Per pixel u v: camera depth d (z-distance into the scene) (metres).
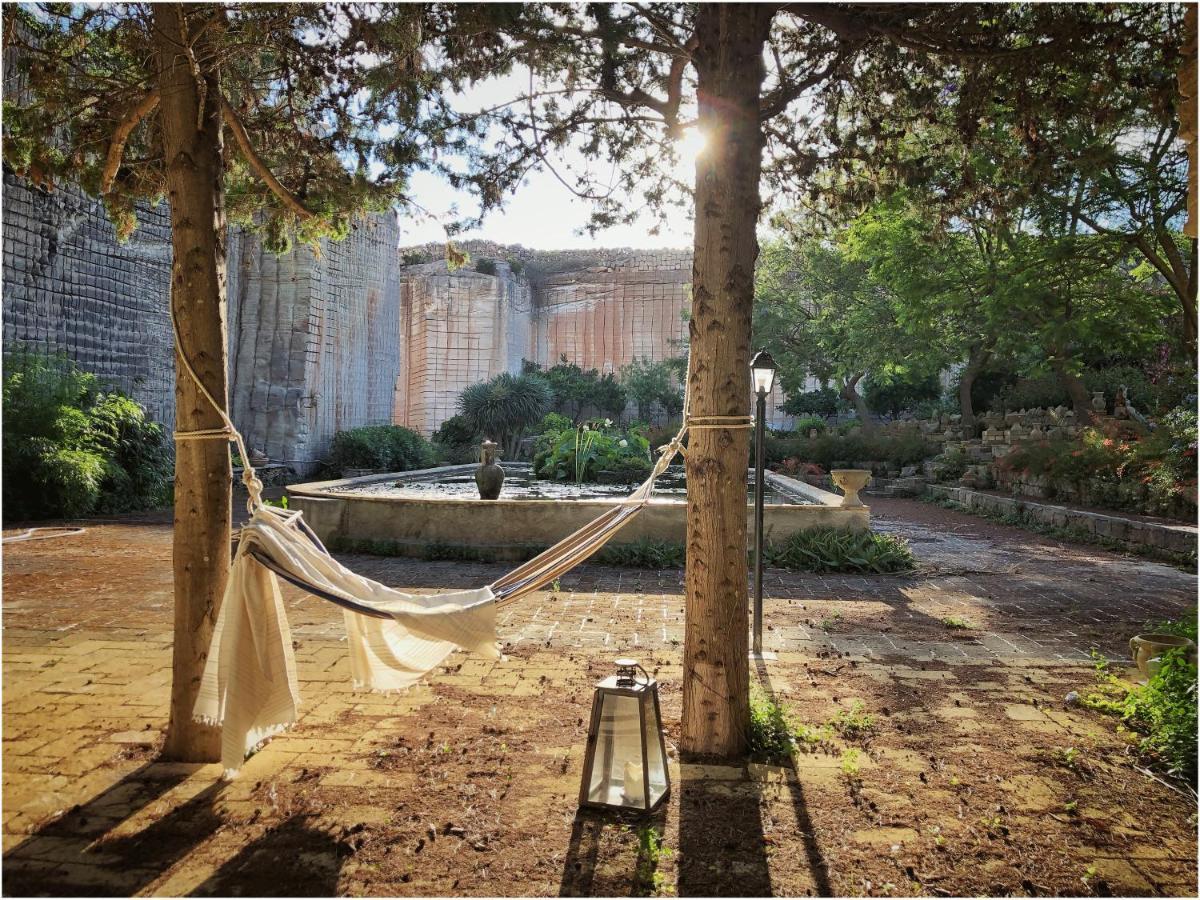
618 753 3.22
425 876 2.73
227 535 3.79
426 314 38.19
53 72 4.99
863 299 23.11
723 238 3.80
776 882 2.72
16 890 2.60
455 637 3.32
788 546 9.27
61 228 15.84
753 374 5.84
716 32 3.85
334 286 24.19
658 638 5.96
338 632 6.02
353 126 5.16
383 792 3.35
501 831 3.04
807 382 39.59
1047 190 11.91
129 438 15.40
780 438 27.95
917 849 2.95
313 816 3.14
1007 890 2.70
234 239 22.11
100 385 15.91
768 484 15.62
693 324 3.89
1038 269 13.29
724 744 3.77
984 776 3.58
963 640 6.04
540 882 2.70
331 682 4.81
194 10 3.74
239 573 3.30
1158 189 11.79
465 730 4.06
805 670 5.21
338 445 23.53
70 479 12.88
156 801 3.25
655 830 3.05
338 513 9.73
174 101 3.71
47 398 13.49
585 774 3.24
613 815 3.17
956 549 11.05
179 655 3.66
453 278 38.16
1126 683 4.85
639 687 3.26
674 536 9.36
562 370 36.66
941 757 3.79
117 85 5.01
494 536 9.40
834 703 4.55
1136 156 12.03
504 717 4.25
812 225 6.08
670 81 4.92
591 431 17.39
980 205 5.32
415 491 14.02
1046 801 3.35
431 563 9.00
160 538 11.18
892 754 3.82
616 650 5.62
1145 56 4.21
